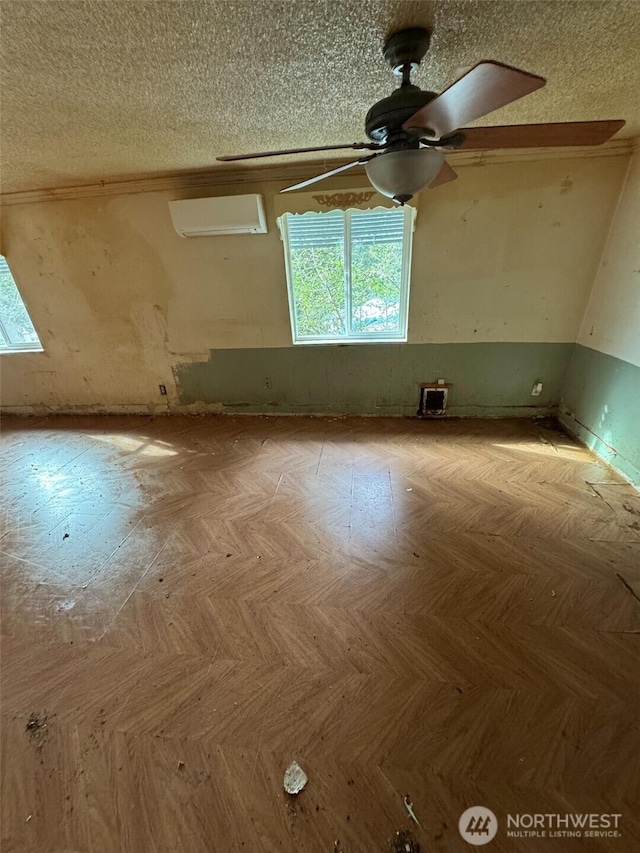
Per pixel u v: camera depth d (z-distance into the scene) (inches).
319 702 54.1
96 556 84.2
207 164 107.9
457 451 120.4
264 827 42.5
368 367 141.3
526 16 49.4
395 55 53.7
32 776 47.8
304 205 115.3
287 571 77.3
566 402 131.2
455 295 125.3
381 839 41.1
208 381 153.7
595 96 74.0
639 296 96.0
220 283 135.0
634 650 58.7
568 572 73.3
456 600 68.7
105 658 61.9
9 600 73.6
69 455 131.9
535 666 57.2
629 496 94.6
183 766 48.0
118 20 47.3
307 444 130.6
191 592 73.5
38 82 61.1
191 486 109.5
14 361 161.2
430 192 112.1
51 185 121.8
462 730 50.1
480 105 44.4
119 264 137.0
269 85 65.0
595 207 107.8
